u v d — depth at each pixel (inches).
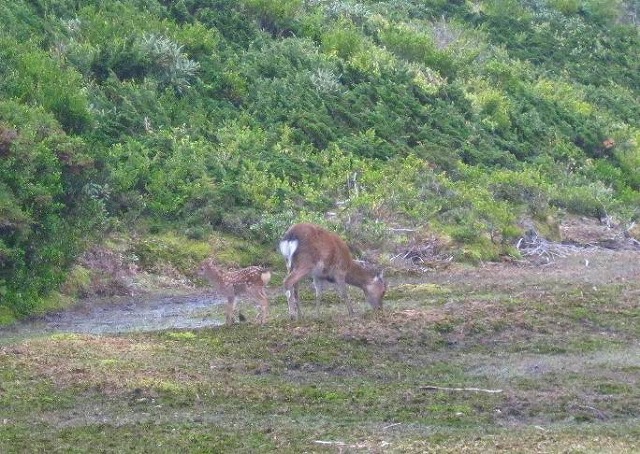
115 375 628.7
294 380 644.1
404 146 1498.5
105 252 1055.6
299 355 693.3
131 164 1198.9
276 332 759.7
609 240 1407.5
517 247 1291.8
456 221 1293.1
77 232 1006.4
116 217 1108.5
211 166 1269.7
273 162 1331.2
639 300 887.1
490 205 1332.4
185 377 634.2
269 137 1407.5
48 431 534.6
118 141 1277.1
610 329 787.4
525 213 1393.9
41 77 1229.7
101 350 700.7
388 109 1589.6
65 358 675.4
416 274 1132.5
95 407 577.0
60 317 903.1
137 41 1464.1
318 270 822.5
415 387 622.8
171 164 1242.0
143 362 668.7
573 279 1091.3
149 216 1158.3
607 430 536.1
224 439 517.0
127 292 1016.2
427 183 1375.5
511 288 1010.1
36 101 1179.3
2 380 622.8
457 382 634.8
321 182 1320.1
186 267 1091.9
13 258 888.9
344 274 837.2
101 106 1326.3
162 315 913.5
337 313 870.4
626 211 1563.7
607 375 652.7
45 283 931.3
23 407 574.6
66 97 1196.5
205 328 794.8
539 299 890.1
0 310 878.4
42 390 602.9
